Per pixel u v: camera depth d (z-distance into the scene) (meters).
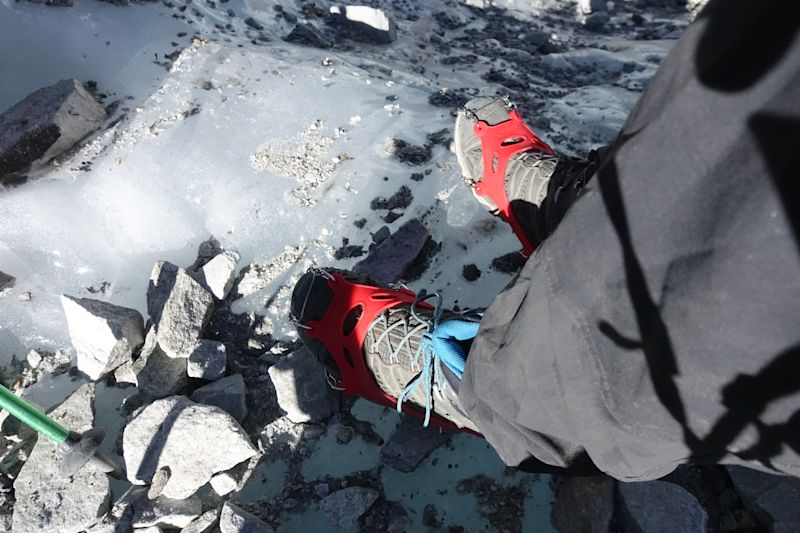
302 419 1.70
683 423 0.83
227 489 1.61
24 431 1.75
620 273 0.80
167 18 2.95
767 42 0.62
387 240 2.04
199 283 1.97
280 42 3.15
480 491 1.57
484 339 1.11
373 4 3.83
